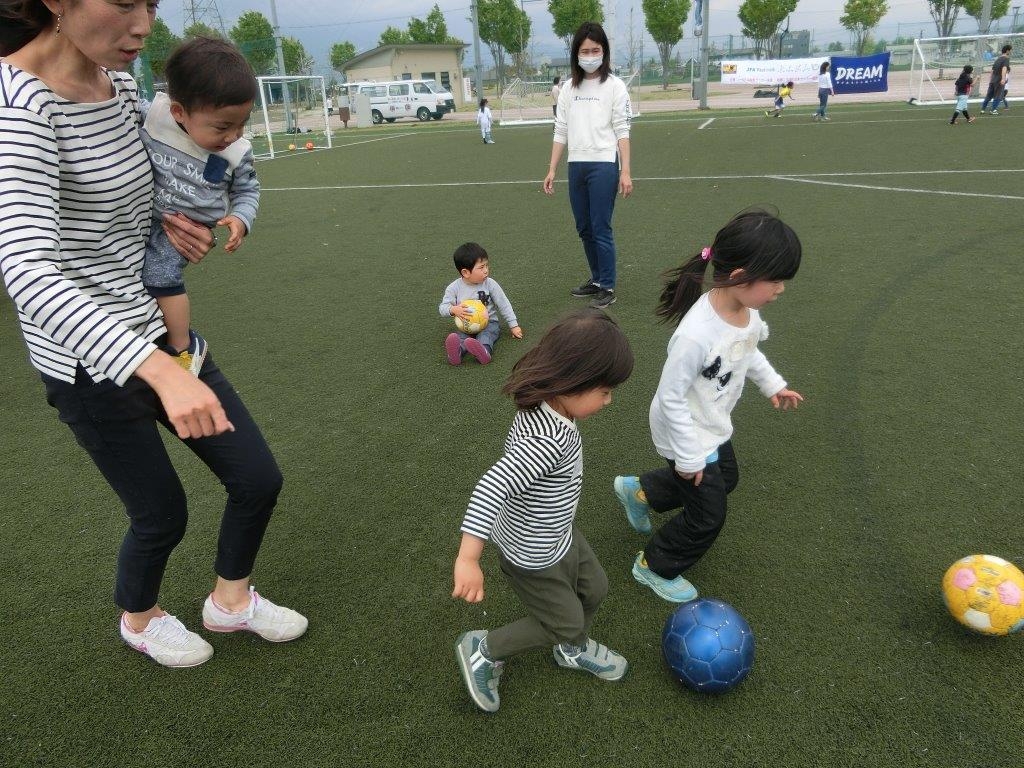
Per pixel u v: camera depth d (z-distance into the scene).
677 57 52.38
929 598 2.47
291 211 10.45
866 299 5.32
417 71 48.12
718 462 2.59
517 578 2.04
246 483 2.10
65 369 1.76
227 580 2.33
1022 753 1.91
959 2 44.03
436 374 4.52
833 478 3.17
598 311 1.86
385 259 7.39
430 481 3.34
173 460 3.61
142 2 1.49
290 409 4.13
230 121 1.82
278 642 2.43
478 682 2.07
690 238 7.44
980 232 6.85
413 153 17.67
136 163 1.77
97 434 1.88
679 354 2.19
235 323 5.65
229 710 2.18
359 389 4.36
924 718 2.03
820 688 2.15
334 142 22.45
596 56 5.04
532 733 2.05
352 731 2.09
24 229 1.44
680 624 2.14
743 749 1.96
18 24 1.49
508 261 7.02
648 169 12.20
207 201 1.92
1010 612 2.16
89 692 2.27
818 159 12.04
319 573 2.76
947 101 22.64
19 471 3.58
